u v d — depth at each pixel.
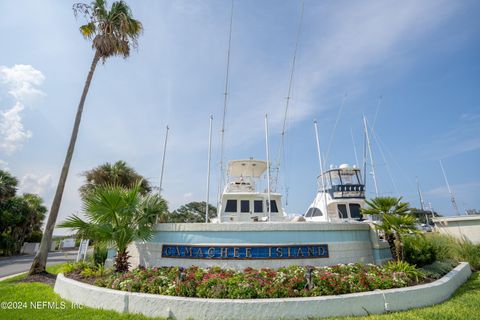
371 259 10.97
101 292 7.41
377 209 10.62
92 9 16.34
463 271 10.98
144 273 8.38
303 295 6.84
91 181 24.28
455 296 8.38
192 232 9.89
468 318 6.21
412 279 8.85
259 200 16.12
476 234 16.06
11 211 34.84
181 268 8.98
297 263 9.37
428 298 7.55
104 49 16.19
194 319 6.30
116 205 9.50
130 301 6.91
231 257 9.28
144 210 10.40
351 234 10.66
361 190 19.91
